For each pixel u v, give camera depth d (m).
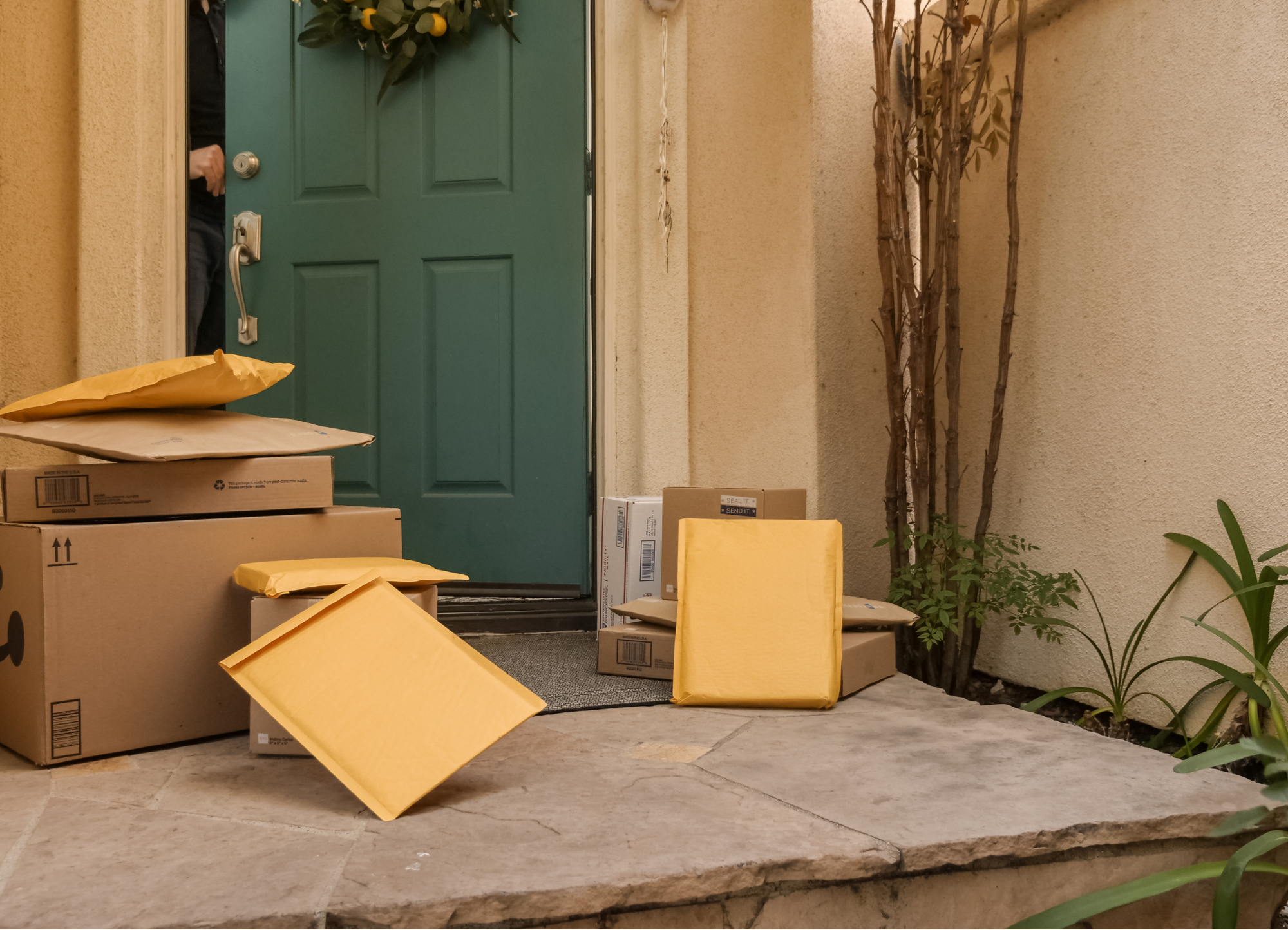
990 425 2.12
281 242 2.50
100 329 2.32
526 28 2.46
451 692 1.24
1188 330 1.61
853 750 1.39
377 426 2.50
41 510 1.38
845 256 2.27
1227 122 1.53
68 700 1.32
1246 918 1.21
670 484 2.48
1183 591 1.62
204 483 1.47
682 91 2.46
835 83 2.26
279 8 2.47
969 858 1.06
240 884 0.94
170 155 2.34
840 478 2.26
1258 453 1.48
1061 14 1.92
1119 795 1.21
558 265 2.47
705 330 2.47
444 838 1.06
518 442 2.48
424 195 2.48
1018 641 2.04
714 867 0.98
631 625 1.95
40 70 2.30
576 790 1.22
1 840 1.06
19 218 2.28
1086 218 1.85
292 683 1.25
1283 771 1.17
